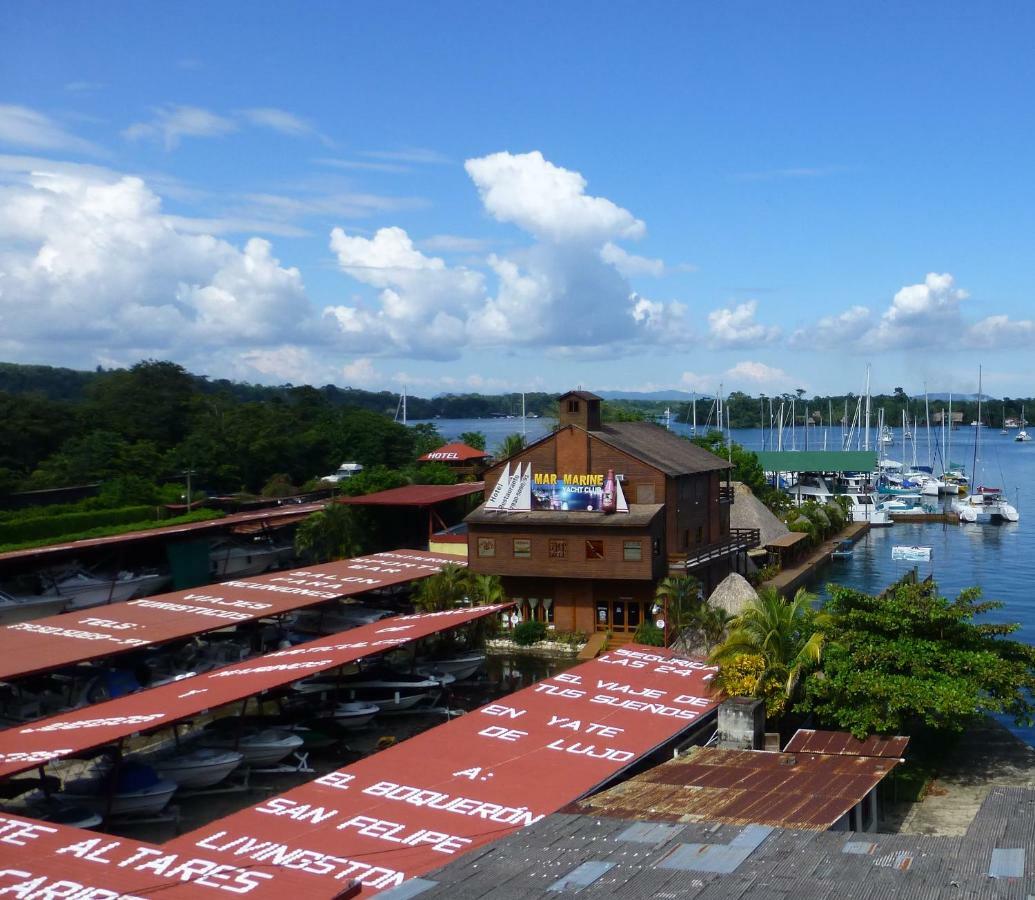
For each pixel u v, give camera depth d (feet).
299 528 286.87
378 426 508.53
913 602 141.18
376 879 81.82
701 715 137.59
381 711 168.66
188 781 132.77
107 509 310.86
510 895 63.00
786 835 71.31
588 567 217.56
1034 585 303.07
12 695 164.14
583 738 124.88
